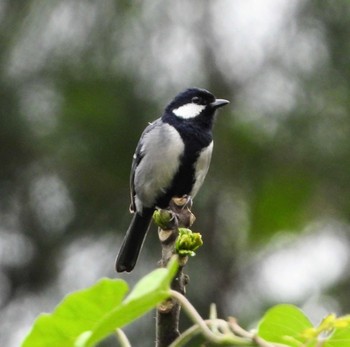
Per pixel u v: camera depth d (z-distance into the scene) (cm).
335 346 332
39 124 1235
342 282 1280
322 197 1340
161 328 378
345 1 1319
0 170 1273
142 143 812
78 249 1262
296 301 1252
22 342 308
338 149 1292
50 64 1255
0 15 1279
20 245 1286
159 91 1245
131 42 1259
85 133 1228
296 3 1336
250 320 1225
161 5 1286
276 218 1340
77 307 305
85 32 1261
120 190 1259
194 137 796
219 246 1290
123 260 810
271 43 1337
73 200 1268
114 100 1238
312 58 1312
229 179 1312
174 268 287
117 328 299
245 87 1332
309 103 1298
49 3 1252
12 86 1246
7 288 1292
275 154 1316
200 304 1243
